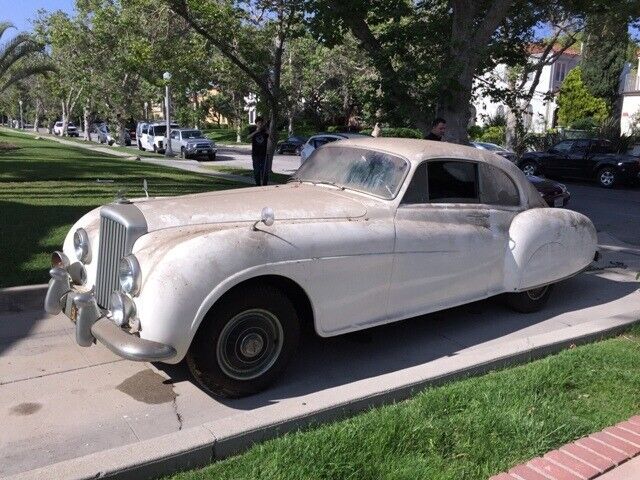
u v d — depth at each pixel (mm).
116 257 4203
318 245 4250
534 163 23484
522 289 5730
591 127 32875
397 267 4719
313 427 3543
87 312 4121
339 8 10109
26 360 4664
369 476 3059
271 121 17484
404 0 11227
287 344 4246
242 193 5066
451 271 5137
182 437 3238
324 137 19500
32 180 14250
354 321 4574
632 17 19094
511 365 4516
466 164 5406
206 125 72625
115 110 39969
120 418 3883
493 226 5520
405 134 28156
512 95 12922
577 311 6336
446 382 4145
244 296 3977
